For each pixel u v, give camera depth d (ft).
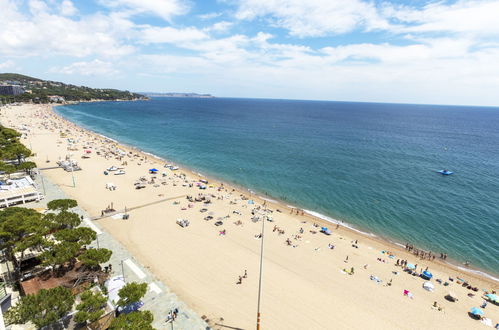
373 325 91.20
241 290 102.06
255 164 305.73
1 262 100.37
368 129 629.10
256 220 164.45
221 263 118.42
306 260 127.44
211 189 216.54
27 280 89.71
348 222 179.01
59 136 381.81
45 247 98.73
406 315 97.71
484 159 353.51
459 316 99.71
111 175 229.45
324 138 486.79
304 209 196.65
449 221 181.16
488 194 227.20
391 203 207.62
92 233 104.42
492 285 123.03
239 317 88.89
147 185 211.61
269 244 138.51
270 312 92.38
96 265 95.45
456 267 135.74
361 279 116.67
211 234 143.13
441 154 376.68
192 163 303.89
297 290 105.09
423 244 155.94
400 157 352.69
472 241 158.92
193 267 113.91
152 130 517.96
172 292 96.43
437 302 106.63
